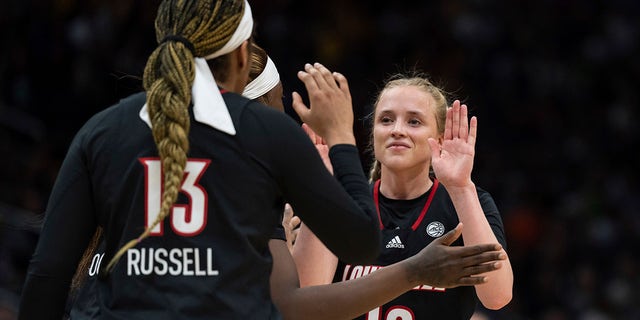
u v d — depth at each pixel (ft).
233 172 17.79
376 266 26.99
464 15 102.63
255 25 24.26
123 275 17.71
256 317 17.67
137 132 18.10
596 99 102.99
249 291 17.74
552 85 101.71
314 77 19.45
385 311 26.50
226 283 17.46
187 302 17.28
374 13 102.73
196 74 18.12
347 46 99.19
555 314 80.23
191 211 17.63
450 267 20.40
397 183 27.73
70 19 86.58
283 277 21.33
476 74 99.71
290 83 94.02
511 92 100.17
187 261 17.49
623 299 81.25
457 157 24.39
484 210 26.68
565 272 85.10
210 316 17.30
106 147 18.16
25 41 84.33
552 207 92.63
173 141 17.25
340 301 20.84
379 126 27.43
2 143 72.79
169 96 17.47
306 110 19.65
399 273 20.74
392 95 27.37
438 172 24.39
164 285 17.44
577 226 89.15
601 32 106.11
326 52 97.76
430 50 99.55
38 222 28.19
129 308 17.57
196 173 17.69
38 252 18.22
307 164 18.15
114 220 18.03
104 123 18.44
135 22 86.79
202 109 17.88
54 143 80.18
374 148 28.63
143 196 17.74
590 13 106.83
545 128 98.94
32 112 82.12
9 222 62.08
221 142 17.85
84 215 18.42
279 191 18.35
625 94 103.30
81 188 18.35
